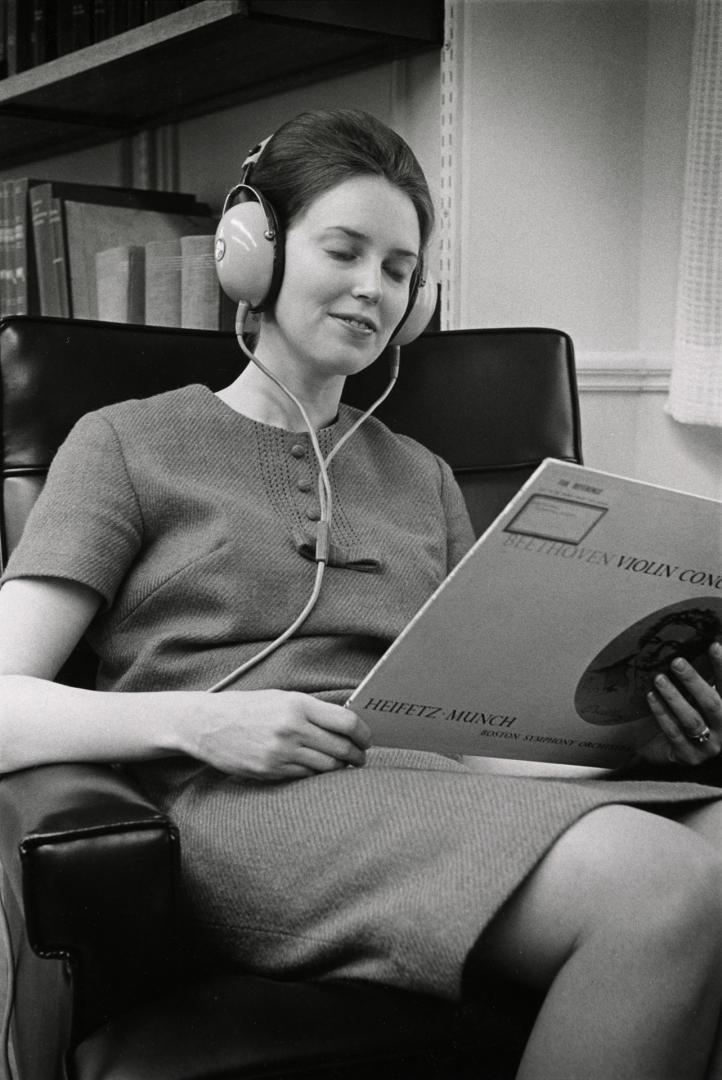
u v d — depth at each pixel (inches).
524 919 34.2
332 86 87.7
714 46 70.6
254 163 47.2
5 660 40.6
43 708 39.1
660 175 78.0
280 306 45.9
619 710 42.8
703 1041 33.0
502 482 57.9
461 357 59.4
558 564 36.3
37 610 41.6
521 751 43.2
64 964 34.6
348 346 45.4
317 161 44.8
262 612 43.8
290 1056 33.2
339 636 44.7
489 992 36.4
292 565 44.6
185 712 38.7
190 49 77.4
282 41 76.0
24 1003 40.5
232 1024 34.0
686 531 37.0
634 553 36.9
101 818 34.1
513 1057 35.6
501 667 38.7
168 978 35.9
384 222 44.8
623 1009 32.0
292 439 46.9
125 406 46.1
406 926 34.2
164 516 44.1
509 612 36.9
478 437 58.5
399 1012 35.0
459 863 34.5
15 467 50.9
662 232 78.2
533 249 77.0
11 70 93.9
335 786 37.7
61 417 51.8
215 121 96.8
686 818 38.8
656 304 79.0
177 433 45.6
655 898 32.9
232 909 38.2
